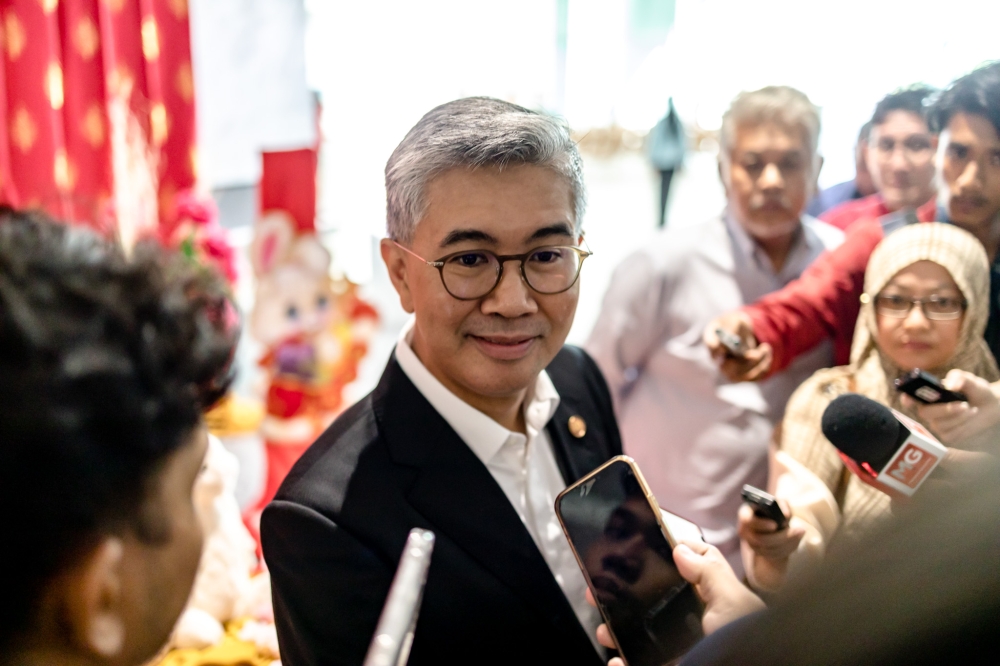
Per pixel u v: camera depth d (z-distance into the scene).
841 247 1.49
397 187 0.91
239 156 3.05
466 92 4.44
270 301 2.24
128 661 0.50
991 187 1.17
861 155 1.93
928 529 0.39
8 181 2.15
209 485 1.38
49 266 0.46
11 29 2.09
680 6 4.53
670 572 0.92
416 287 0.92
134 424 0.45
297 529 0.87
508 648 0.91
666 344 1.74
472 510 0.93
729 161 1.67
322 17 4.05
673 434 1.73
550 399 1.08
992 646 0.34
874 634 0.37
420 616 0.88
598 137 4.86
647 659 0.90
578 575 1.03
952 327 1.13
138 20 2.38
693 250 1.72
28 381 0.42
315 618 0.87
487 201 0.86
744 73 4.44
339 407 2.36
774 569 1.05
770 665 0.42
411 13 4.19
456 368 0.94
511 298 0.89
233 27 2.95
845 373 1.26
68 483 0.42
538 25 4.48
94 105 2.31
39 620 0.45
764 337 1.43
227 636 1.38
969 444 1.02
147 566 0.49
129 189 2.37
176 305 0.50
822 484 1.15
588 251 0.95
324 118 4.16
